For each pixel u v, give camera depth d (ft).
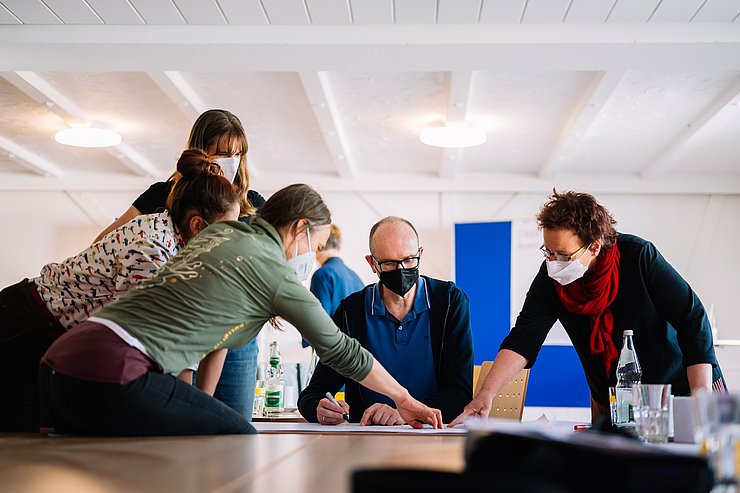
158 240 6.99
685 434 5.50
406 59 13.17
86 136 18.85
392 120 18.74
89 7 12.09
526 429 2.57
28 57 13.20
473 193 24.39
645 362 8.16
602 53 12.84
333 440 5.76
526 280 22.39
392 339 9.09
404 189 24.02
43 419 7.96
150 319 5.98
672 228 24.02
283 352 23.58
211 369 7.47
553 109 17.80
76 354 5.85
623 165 22.93
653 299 7.98
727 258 23.81
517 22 12.41
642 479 2.29
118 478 3.65
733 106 17.04
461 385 8.73
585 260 7.89
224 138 9.04
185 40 12.60
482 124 19.03
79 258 7.09
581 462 2.32
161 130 19.93
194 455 4.63
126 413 5.84
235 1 11.87
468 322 9.14
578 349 8.68
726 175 23.65
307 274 7.20
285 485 3.34
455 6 11.91
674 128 19.22
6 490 3.31
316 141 20.83
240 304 6.20
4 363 7.17
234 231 6.51
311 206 6.88
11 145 21.42
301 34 12.56
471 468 2.46
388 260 8.84
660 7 11.91
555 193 8.21
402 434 6.56
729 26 12.37
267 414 12.67
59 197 24.84
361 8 12.00
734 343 21.72
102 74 16.03
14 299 7.15
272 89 16.63
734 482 2.82
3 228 24.75
